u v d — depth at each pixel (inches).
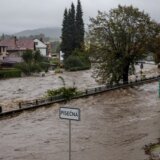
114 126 1275.8
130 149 969.5
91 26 2444.6
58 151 987.9
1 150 1013.8
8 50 5447.8
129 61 2474.2
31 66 3905.0
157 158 861.8
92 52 2432.3
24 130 1261.1
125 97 2003.0
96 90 2142.0
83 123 1343.5
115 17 2434.8
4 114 1525.6
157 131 1164.5
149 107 1653.5
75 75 3769.7
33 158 930.7
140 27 2432.3
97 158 906.7
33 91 2433.6
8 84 2962.6
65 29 5270.7
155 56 2586.1
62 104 1786.4
